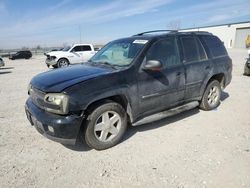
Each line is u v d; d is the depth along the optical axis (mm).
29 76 12609
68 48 17891
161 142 3908
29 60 30312
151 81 4074
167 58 4387
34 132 4426
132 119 3998
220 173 3016
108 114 3674
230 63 5855
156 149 3678
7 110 5848
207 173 3021
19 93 7902
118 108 3729
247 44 40531
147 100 4090
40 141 4047
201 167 3158
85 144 3896
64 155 3574
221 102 6133
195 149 3641
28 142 4016
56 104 3238
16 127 4688
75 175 3068
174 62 4488
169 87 4371
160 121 4828
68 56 16719
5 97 7301
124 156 3504
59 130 3250
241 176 2943
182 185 2803
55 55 16547
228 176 2951
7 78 11953
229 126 4516
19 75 13211
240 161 3273
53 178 3012
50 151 3701
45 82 3566
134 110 3957
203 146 3732
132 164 3285
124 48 4438
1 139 4137
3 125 4797
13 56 33781
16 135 4301
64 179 2990
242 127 4453
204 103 5305
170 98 4469
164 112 4449
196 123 4699
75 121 3281
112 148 3750
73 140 3357
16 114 5512
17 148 3805
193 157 3412
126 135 4199
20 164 3346
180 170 3104
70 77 3611
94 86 3418
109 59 4492
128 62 3996
